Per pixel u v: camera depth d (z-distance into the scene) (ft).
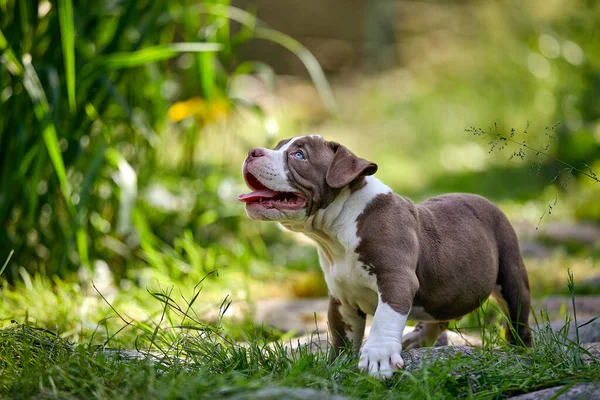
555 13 76.54
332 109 37.04
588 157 65.05
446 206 24.62
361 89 104.58
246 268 39.09
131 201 31.53
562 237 50.19
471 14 94.84
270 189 22.44
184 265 35.17
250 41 124.57
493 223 25.18
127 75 35.81
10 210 31.63
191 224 40.04
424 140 83.30
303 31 130.31
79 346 20.79
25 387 18.34
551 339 21.67
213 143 44.42
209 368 20.24
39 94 29.86
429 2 111.65
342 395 18.37
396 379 19.97
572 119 68.03
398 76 100.27
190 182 40.60
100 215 35.63
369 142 85.76
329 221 22.59
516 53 79.71
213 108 38.60
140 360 20.68
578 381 18.78
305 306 35.09
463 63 88.79
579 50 71.77
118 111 36.01
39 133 30.19
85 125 33.42
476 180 69.67
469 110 83.41
